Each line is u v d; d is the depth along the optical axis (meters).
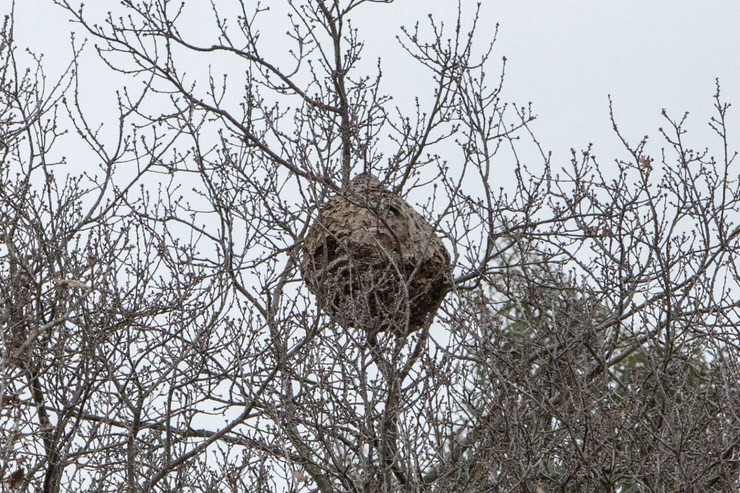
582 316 15.45
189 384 14.73
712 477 14.62
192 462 14.14
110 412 13.78
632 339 15.59
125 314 14.46
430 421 13.49
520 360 15.05
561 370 15.27
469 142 15.39
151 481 13.79
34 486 13.55
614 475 14.88
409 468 13.10
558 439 14.84
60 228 15.01
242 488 14.20
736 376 14.64
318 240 15.77
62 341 13.89
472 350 15.26
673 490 14.47
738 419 14.06
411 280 14.59
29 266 14.17
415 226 15.94
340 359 13.65
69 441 13.43
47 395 14.19
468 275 16.20
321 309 14.20
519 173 16.53
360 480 13.38
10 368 13.30
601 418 14.79
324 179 15.45
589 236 15.90
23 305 13.48
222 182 15.50
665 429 15.20
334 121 16.08
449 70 16.14
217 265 15.27
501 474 14.19
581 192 16.52
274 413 13.67
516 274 15.73
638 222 15.78
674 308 15.52
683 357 15.16
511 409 14.39
